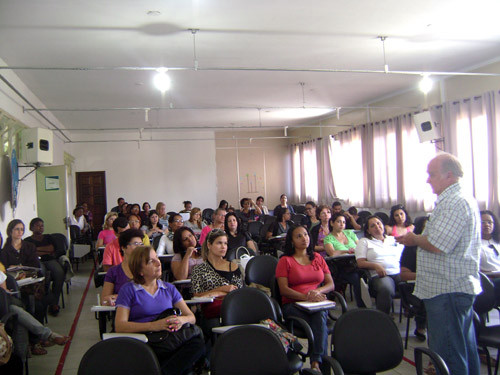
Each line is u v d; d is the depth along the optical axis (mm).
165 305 2986
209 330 3330
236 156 14422
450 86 7766
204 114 10961
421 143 8359
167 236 5750
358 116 10695
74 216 10148
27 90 7531
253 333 2277
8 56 5902
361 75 7574
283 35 5504
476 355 2580
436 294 2562
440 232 2480
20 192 6996
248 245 5582
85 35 5250
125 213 10383
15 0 4266
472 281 2506
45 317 5254
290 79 7695
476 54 6602
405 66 7133
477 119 7070
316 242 6141
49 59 6090
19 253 5121
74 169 13492
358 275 5000
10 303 3838
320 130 12695
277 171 14680
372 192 9898
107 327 4953
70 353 4176
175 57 6227
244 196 14445
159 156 13953
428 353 2365
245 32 5348
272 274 4180
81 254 8531
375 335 2482
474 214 2512
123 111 10062
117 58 6168
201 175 14148
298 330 3420
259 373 2223
